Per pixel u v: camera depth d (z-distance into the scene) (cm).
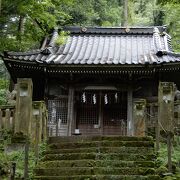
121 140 1058
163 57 1730
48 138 1124
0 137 1105
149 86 1781
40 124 1078
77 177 856
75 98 1809
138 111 1178
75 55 1834
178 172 879
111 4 2961
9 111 1127
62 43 1911
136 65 1652
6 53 1648
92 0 2631
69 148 1031
